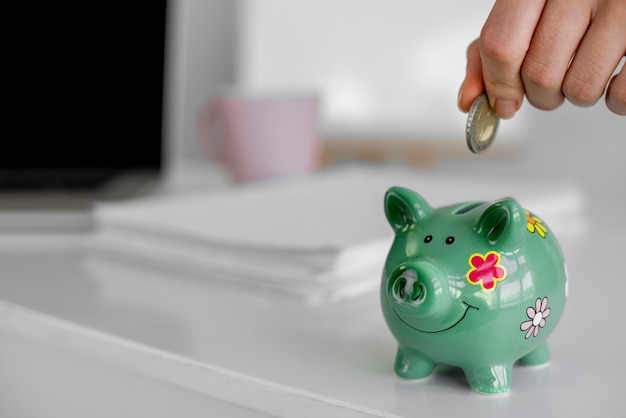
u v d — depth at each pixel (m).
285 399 0.39
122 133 0.98
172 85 1.01
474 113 0.39
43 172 0.93
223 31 1.63
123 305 0.54
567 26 0.38
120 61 0.97
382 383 0.40
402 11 1.60
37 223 0.79
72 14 0.93
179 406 0.44
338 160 1.63
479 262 0.38
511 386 0.40
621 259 0.68
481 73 0.42
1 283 0.60
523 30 0.38
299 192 0.82
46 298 0.56
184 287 0.59
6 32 0.89
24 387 0.54
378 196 0.80
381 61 1.61
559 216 0.82
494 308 0.38
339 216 0.70
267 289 0.57
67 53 0.93
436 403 0.38
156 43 0.99
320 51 1.62
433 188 0.85
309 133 0.95
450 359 0.39
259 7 1.62
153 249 0.65
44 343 0.51
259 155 0.94
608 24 0.38
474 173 1.65
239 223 0.67
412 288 0.37
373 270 0.59
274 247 0.57
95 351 0.48
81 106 0.95
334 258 0.55
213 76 1.64
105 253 0.68
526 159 1.61
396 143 1.62
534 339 0.40
